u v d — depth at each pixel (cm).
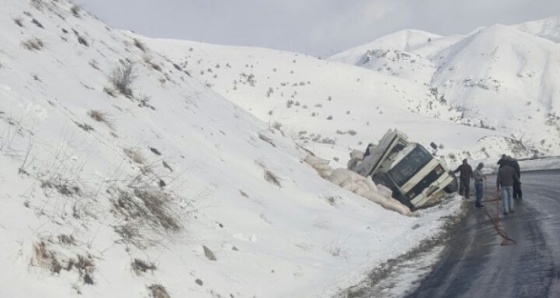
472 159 5359
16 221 540
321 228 1223
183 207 879
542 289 705
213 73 8238
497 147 5991
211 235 862
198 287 676
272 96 7456
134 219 721
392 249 1098
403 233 1333
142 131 1098
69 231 590
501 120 14525
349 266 968
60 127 821
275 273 845
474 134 6241
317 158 2044
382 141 2233
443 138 6038
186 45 10250
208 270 734
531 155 6366
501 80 17975
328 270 948
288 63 9469
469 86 18038
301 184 1548
